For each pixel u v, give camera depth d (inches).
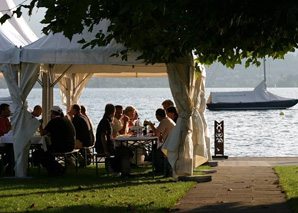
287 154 1200.8
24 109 617.0
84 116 783.7
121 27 413.7
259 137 1707.7
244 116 3107.8
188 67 618.2
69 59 605.0
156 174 671.8
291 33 444.1
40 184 586.2
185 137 617.6
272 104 3823.8
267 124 2401.6
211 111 3757.4
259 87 3831.2
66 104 961.5
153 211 436.1
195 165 693.9
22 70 612.7
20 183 591.8
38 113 712.4
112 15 417.1
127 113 798.5
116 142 666.8
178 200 493.7
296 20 372.8
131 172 698.2
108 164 650.8
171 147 613.9
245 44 507.2
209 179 620.7
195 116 690.8
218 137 908.6
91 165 784.9
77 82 973.2
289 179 619.2
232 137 1713.8
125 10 343.0
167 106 756.0
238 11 412.2
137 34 433.7
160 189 549.6
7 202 477.1
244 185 585.0
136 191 537.3
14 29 703.1
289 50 576.7
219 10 384.8
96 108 3408.0
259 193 530.9
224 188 565.6
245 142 1537.9
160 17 418.3
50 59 605.9
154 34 437.4
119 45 604.7
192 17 437.1
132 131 697.6
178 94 615.8
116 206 458.0
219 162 840.9
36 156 652.7
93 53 603.2
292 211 436.5
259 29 449.4
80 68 869.2
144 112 2915.8
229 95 3833.7
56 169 652.7
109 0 412.2
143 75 1009.5
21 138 615.8
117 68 872.3
